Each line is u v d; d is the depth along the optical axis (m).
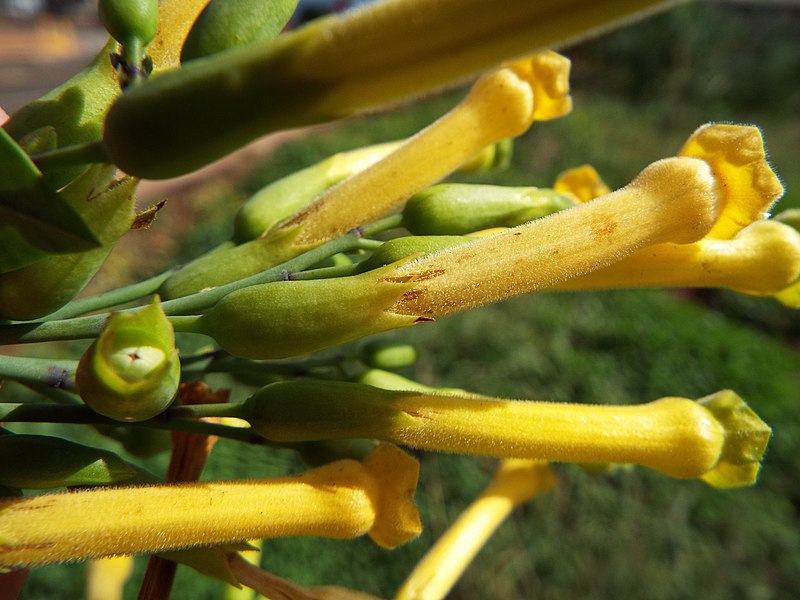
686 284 0.05
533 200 0.05
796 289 0.05
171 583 0.05
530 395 0.21
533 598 0.17
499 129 0.05
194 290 0.05
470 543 0.07
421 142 0.05
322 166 0.05
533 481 0.07
